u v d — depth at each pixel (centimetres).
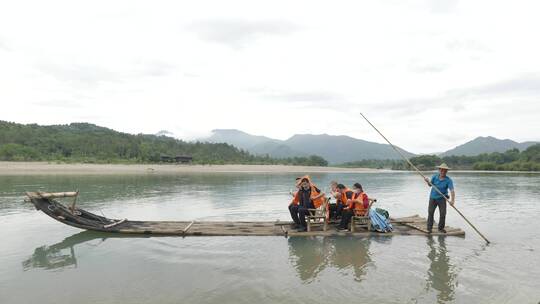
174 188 2331
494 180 3550
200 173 4669
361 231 946
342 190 1040
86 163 5209
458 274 632
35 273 625
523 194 2097
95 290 547
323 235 917
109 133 8056
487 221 1183
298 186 1002
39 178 2875
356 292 545
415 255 749
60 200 1614
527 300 525
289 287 562
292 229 960
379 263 692
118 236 909
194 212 1355
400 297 529
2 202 1479
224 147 9019
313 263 688
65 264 678
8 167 4231
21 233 937
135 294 531
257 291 545
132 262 690
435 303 510
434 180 960
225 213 1344
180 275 614
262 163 7962
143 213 1312
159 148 7256
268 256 734
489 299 526
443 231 957
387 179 4231
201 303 499
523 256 751
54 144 6006
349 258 723
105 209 1381
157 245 820
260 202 1667
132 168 5081
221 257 726
